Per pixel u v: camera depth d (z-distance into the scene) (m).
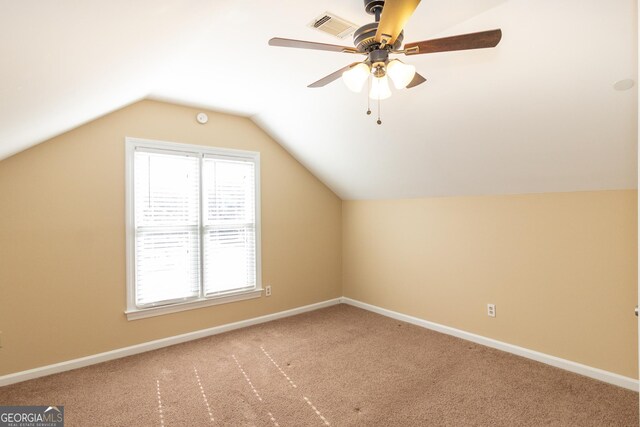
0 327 2.55
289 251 4.15
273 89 2.91
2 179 2.57
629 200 2.38
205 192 3.50
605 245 2.49
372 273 4.29
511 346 3.00
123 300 3.05
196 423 2.10
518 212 2.94
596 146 2.22
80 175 2.86
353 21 1.88
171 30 1.51
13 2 0.71
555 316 2.74
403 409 2.20
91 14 0.96
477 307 3.24
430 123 2.71
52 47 1.06
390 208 4.04
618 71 1.79
